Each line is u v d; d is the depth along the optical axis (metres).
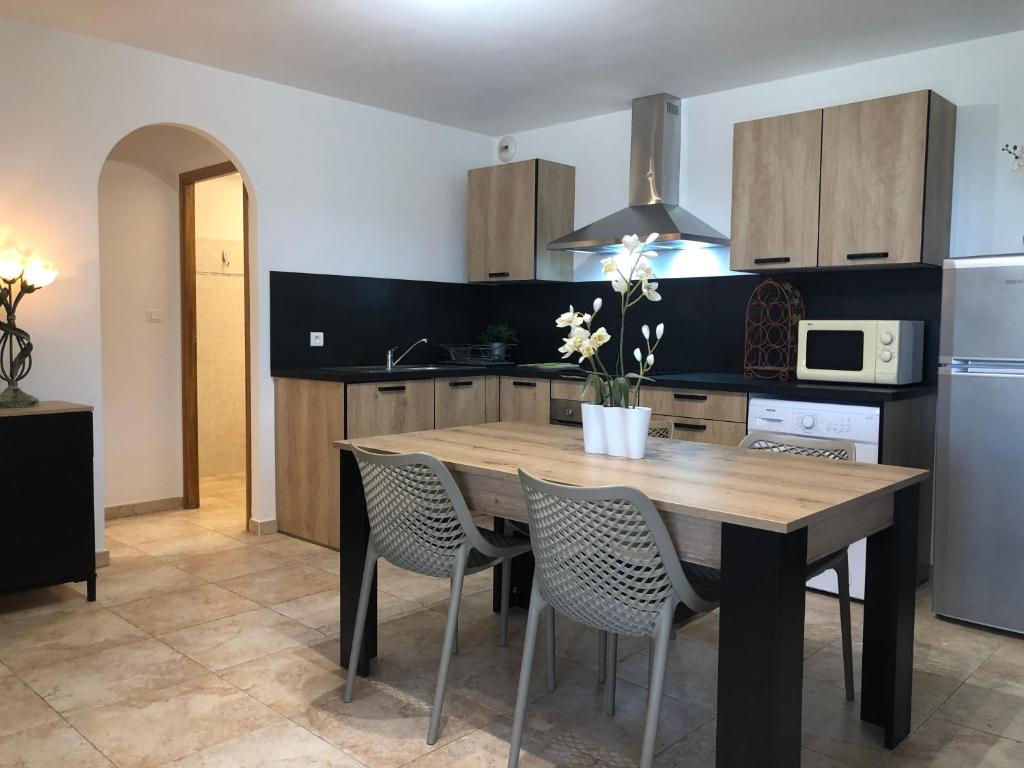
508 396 4.91
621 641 3.08
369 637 2.72
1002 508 3.14
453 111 5.03
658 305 4.89
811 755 2.24
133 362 4.95
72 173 3.74
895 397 3.38
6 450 3.20
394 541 2.43
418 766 2.16
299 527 4.46
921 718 2.47
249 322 4.55
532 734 2.34
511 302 5.69
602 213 5.14
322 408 4.27
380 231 5.02
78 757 2.18
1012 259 3.07
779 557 1.74
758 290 4.41
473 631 3.14
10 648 2.92
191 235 5.06
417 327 5.29
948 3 3.25
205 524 4.79
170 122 4.05
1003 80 3.62
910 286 3.90
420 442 2.77
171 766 2.14
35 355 3.66
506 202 5.16
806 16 3.41
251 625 3.17
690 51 3.86
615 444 2.50
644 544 1.89
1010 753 2.27
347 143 4.80
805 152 3.83
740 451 2.62
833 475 2.22
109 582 3.69
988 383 3.14
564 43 3.76
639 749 2.27
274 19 3.50
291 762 2.17
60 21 3.56
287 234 4.55
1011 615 3.14
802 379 3.89
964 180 3.74
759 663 1.78
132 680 2.66
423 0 3.27
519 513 2.33
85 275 3.80
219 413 6.20
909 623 2.32
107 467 4.88
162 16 3.48
